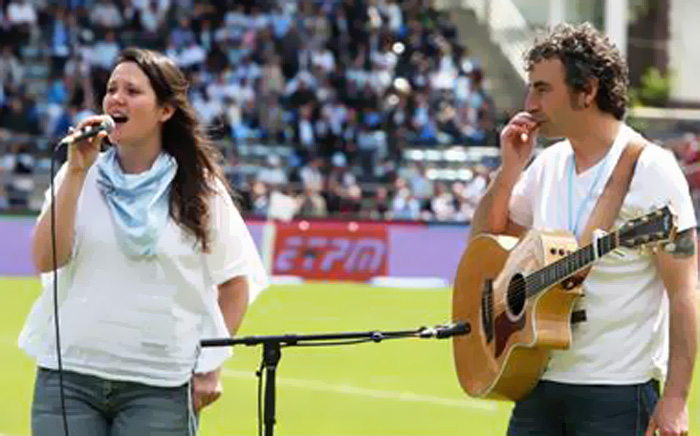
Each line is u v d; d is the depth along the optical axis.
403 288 61.84
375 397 32.97
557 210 14.96
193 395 15.23
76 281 14.88
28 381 34.06
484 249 15.74
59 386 14.83
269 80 89.06
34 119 81.94
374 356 39.34
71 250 14.74
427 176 79.81
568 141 15.20
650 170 14.23
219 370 15.49
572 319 14.56
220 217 15.18
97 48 88.75
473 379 15.66
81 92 83.50
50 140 77.00
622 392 14.45
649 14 105.19
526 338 14.52
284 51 92.00
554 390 14.80
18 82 85.06
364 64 92.50
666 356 14.62
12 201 73.56
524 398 15.11
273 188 75.19
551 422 15.03
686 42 105.81
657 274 14.40
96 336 14.75
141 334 14.80
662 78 105.00
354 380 35.34
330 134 84.94
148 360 14.86
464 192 77.00
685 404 13.96
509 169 15.55
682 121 93.88
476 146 86.19
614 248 13.50
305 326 46.16
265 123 86.31
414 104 88.56
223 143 79.75
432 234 66.12
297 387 34.19
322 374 36.22
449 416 30.58
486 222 15.96
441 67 93.12
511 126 15.31
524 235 15.23
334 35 94.56
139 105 14.83
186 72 89.19
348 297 56.66
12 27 88.62
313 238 65.69
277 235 65.50
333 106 88.06
